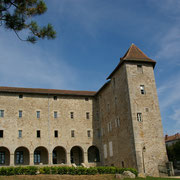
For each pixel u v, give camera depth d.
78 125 42.12
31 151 38.31
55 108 41.81
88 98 44.44
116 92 35.66
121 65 34.09
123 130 32.47
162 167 29.00
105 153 39.44
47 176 21.91
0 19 13.21
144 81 32.75
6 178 20.42
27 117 39.72
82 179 21.70
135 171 24.91
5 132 37.81
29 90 41.66
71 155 42.78
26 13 13.73
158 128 30.83
